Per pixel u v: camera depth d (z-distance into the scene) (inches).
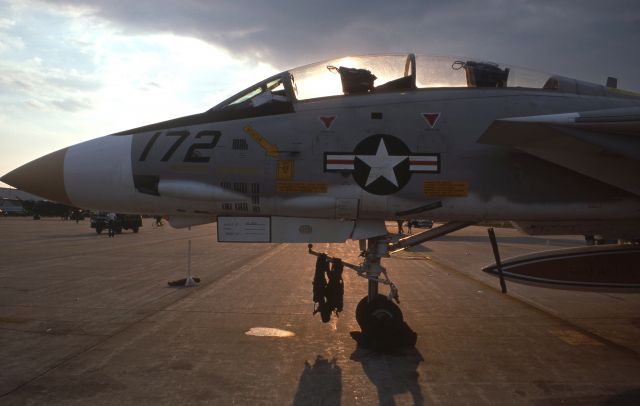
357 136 197.8
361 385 167.6
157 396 157.3
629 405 149.9
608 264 269.9
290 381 171.6
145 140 210.1
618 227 217.5
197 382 170.4
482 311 294.2
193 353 205.3
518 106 203.3
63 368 185.0
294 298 334.3
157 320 266.7
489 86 211.5
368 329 210.5
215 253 689.0
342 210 198.1
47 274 453.4
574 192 195.2
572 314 286.8
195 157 202.4
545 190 195.2
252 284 398.0
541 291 369.7
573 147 179.6
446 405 150.3
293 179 196.9
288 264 548.4
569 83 218.1
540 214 197.0
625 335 237.5
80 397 156.3
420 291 367.6
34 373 179.3
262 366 188.4
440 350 210.4
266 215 207.5
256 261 580.4
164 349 211.0
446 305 312.7
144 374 178.5
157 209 212.4
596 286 269.6
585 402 152.4
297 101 208.4
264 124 203.2
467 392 161.2
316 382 170.6
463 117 200.4
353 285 396.5
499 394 159.3
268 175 197.8
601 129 167.2
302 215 203.5
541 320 270.2
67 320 265.4
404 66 214.7
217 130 205.5
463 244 918.4
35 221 2160.4
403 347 214.4
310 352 207.6
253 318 272.5
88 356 200.4
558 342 224.2
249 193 199.5
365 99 205.3
